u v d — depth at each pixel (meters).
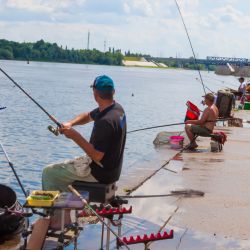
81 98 47.44
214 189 9.44
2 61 179.25
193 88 84.44
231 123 20.55
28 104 38.28
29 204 5.44
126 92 62.03
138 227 7.18
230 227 7.31
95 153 6.01
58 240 5.79
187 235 6.94
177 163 11.85
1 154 17.53
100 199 6.09
